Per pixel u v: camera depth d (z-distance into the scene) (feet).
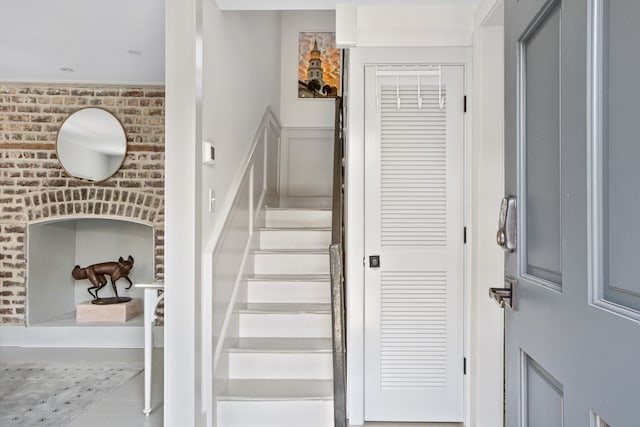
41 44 10.53
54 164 13.71
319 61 16.80
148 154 13.80
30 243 13.76
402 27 8.50
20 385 10.68
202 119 7.21
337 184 8.11
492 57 7.93
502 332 7.97
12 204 13.66
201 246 7.18
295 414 7.91
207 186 7.65
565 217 2.83
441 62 8.54
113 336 13.76
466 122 8.57
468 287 8.55
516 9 3.78
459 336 8.68
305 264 11.29
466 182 8.58
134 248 16.06
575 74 2.70
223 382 8.36
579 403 2.63
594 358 2.45
